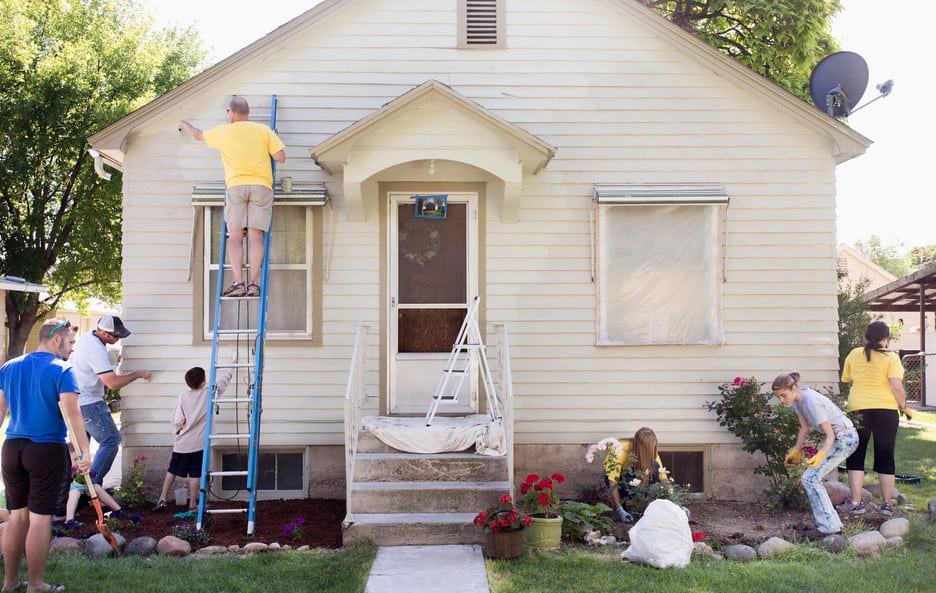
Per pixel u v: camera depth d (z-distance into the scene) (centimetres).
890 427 812
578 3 915
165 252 888
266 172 793
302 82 902
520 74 912
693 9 1764
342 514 816
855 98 967
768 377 905
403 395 895
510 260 902
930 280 2064
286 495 897
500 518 661
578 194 907
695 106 912
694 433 902
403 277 907
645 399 902
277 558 661
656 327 902
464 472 771
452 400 827
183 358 883
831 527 719
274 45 897
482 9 916
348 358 891
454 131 811
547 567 639
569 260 904
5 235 2250
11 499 575
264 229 787
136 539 686
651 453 794
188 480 868
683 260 905
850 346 1519
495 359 895
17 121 2175
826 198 915
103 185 2306
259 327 779
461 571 630
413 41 910
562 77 913
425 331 904
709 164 912
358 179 808
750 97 914
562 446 898
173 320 885
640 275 904
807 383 904
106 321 810
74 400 583
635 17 911
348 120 902
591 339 902
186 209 891
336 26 907
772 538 688
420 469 771
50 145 2184
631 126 912
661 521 645
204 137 789
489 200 903
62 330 604
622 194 891
